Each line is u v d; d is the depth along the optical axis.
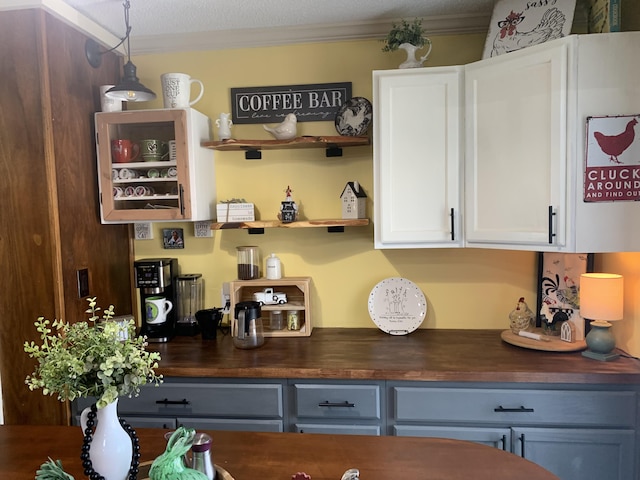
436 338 2.32
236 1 2.09
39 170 1.98
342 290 2.54
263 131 2.52
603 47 1.76
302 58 2.46
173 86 2.27
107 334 1.03
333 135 2.47
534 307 2.38
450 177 2.12
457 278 2.46
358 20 2.34
